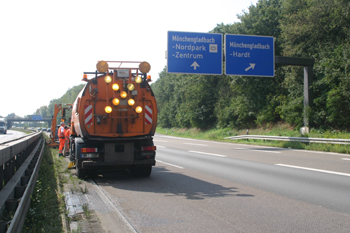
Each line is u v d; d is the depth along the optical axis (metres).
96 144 8.73
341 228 4.36
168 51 19.16
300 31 23.95
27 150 11.83
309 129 22.25
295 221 4.70
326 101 21.72
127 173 10.12
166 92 73.38
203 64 19.39
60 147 15.80
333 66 21.36
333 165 10.94
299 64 20.55
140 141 8.95
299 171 9.67
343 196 6.30
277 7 31.34
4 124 66.44
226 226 4.52
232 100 39.41
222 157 14.27
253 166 11.02
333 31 23.48
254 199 6.15
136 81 8.63
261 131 32.56
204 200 6.16
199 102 47.56
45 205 5.28
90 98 8.62
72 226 4.45
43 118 130.38
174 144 24.70
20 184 6.09
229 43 19.55
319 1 23.22
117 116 8.71
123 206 5.80
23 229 3.94
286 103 26.47
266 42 19.91
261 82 31.34
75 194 6.71
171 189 7.36
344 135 18.45
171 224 4.67
